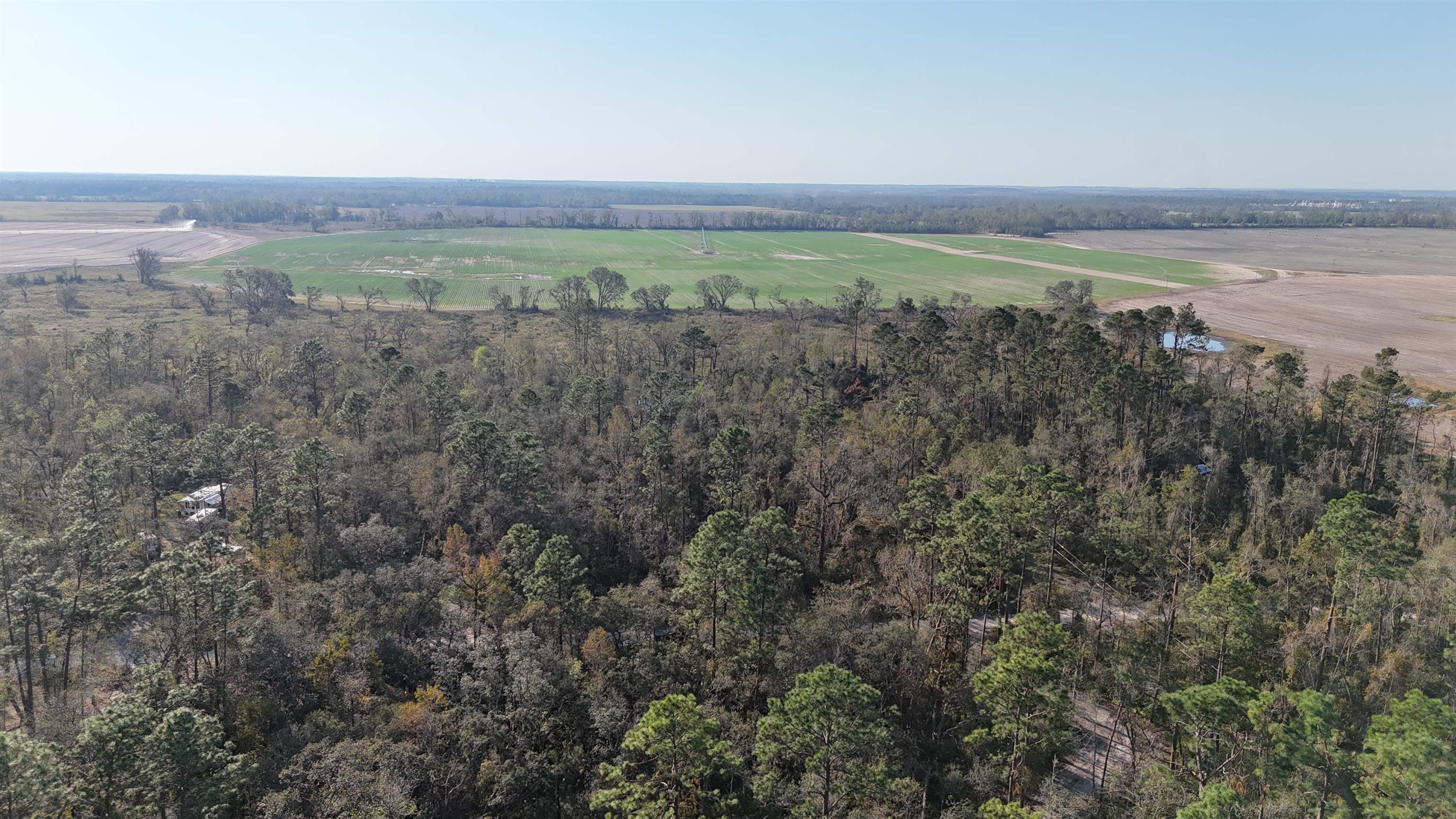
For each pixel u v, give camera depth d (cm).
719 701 6825
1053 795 5662
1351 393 11950
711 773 5528
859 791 5306
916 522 8075
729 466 9694
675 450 10638
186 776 4928
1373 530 7062
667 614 7825
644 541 9431
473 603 7825
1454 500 9744
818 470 9881
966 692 6788
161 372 14825
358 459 10194
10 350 14462
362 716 6288
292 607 7475
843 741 5081
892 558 8656
